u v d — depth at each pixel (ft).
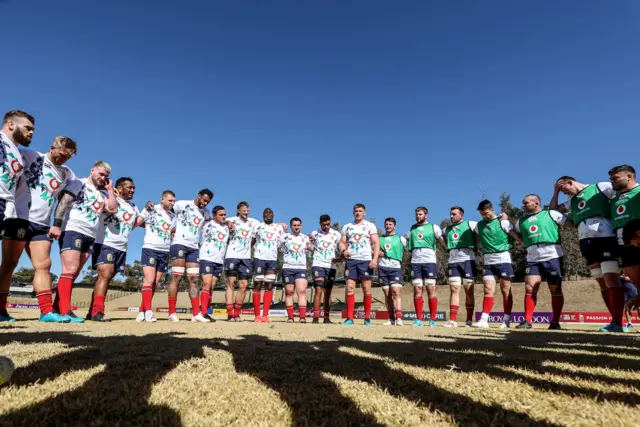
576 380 5.08
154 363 6.06
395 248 28.40
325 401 4.09
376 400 4.14
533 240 23.70
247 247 30.99
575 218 20.54
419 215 28.22
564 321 62.34
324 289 31.45
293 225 30.14
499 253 24.73
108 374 5.08
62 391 4.13
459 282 26.58
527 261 24.18
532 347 9.15
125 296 200.03
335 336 12.07
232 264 30.45
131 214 23.50
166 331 12.82
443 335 13.25
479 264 106.93
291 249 30.07
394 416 3.61
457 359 6.98
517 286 101.96
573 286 92.22
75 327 13.62
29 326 13.51
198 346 8.49
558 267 22.98
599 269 19.69
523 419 3.51
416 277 27.48
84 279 248.73
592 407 3.85
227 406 3.83
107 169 20.07
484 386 4.76
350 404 4.00
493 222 24.93
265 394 4.33
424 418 3.56
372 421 3.47
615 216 18.07
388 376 5.37
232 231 30.86
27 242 16.79
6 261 15.97
